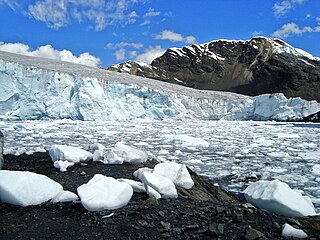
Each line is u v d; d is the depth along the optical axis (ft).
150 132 85.66
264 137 78.38
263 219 12.37
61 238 11.46
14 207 14.40
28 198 14.67
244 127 113.39
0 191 14.92
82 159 26.43
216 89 460.55
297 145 62.23
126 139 67.62
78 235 11.63
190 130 95.96
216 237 11.10
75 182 19.94
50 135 70.38
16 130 81.25
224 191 24.23
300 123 143.13
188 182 19.75
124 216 13.04
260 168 38.34
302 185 30.01
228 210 13.33
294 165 40.63
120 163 25.93
